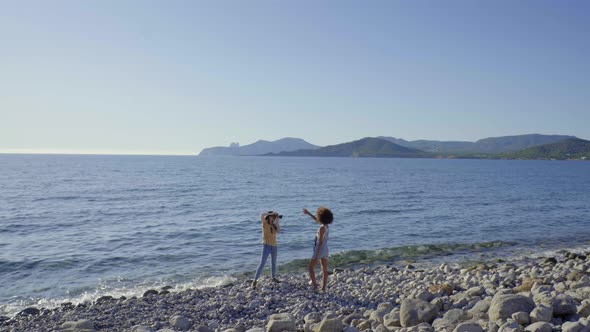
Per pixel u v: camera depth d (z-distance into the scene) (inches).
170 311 391.5
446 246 837.8
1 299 512.7
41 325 367.6
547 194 2059.5
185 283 581.0
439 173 4635.8
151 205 1523.1
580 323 236.1
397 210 1407.5
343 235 959.6
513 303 274.8
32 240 880.3
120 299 471.2
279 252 779.4
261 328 295.3
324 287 434.0
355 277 549.6
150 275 623.5
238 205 1541.6
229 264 687.1
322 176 3823.8
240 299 418.3
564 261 648.4
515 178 3688.5
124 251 776.3
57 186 2420.0
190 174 4035.4
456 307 340.8
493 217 1256.2
